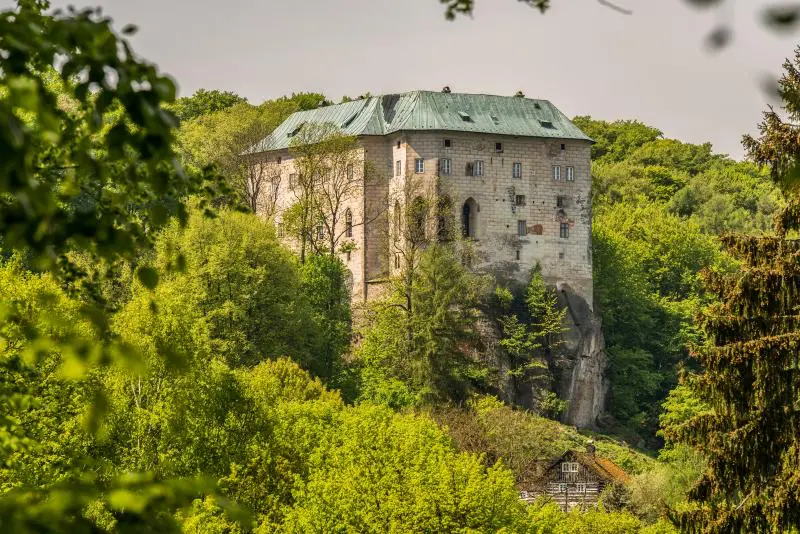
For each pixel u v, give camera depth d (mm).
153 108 10945
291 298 123062
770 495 42188
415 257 144000
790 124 45094
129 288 69312
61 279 17891
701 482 43531
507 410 125062
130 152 12938
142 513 11062
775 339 42812
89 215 11422
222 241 118500
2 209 10812
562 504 111375
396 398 127562
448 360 132750
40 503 10555
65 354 10781
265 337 118250
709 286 45812
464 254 146375
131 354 10773
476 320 138750
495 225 149625
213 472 61438
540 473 115125
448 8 15133
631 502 103312
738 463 42781
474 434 118062
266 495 64250
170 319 60844
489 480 59750
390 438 65562
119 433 54250
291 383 102750
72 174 14766
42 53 11086
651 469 126875
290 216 144875
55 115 10523
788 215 45125
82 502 10758
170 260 12102
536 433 121688
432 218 145625
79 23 10891
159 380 58406
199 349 64062
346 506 59656
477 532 57406
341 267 138625
